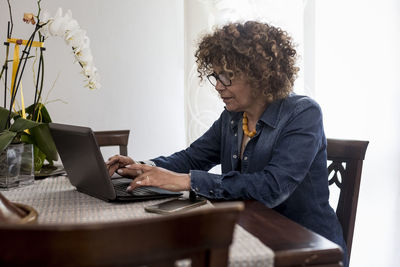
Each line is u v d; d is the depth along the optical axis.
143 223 0.59
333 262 0.85
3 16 2.47
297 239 0.90
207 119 2.48
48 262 0.58
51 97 2.55
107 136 2.08
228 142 1.65
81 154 1.22
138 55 2.63
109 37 2.58
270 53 1.46
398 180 2.58
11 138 1.38
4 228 0.57
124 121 2.65
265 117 1.48
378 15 2.51
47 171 1.68
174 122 2.72
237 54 1.44
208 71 1.55
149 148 2.70
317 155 1.49
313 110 1.45
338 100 2.54
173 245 0.61
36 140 1.59
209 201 1.27
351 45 2.52
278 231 0.96
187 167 1.74
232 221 0.63
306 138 1.39
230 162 1.65
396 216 2.61
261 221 1.04
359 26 2.51
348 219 1.53
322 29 2.51
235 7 2.42
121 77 2.62
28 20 1.55
